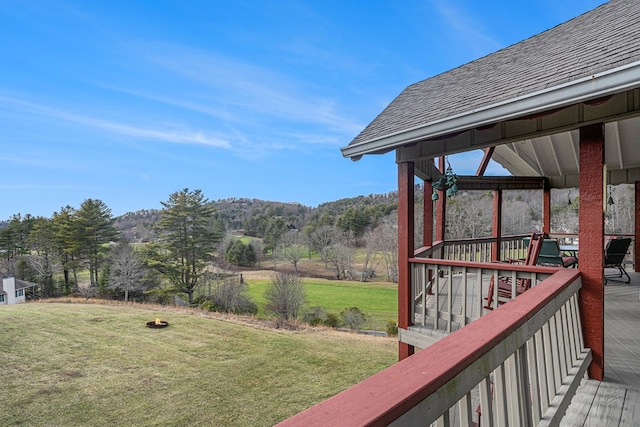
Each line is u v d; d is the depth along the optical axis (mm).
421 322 4211
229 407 9695
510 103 2729
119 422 8938
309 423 658
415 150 4090
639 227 7512
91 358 12992
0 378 11047
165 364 12664
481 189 6734
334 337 16578
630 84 2146
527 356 1670
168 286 28688
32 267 30625
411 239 4195
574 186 7332
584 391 2461
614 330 3814
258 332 16844
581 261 2719
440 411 884
